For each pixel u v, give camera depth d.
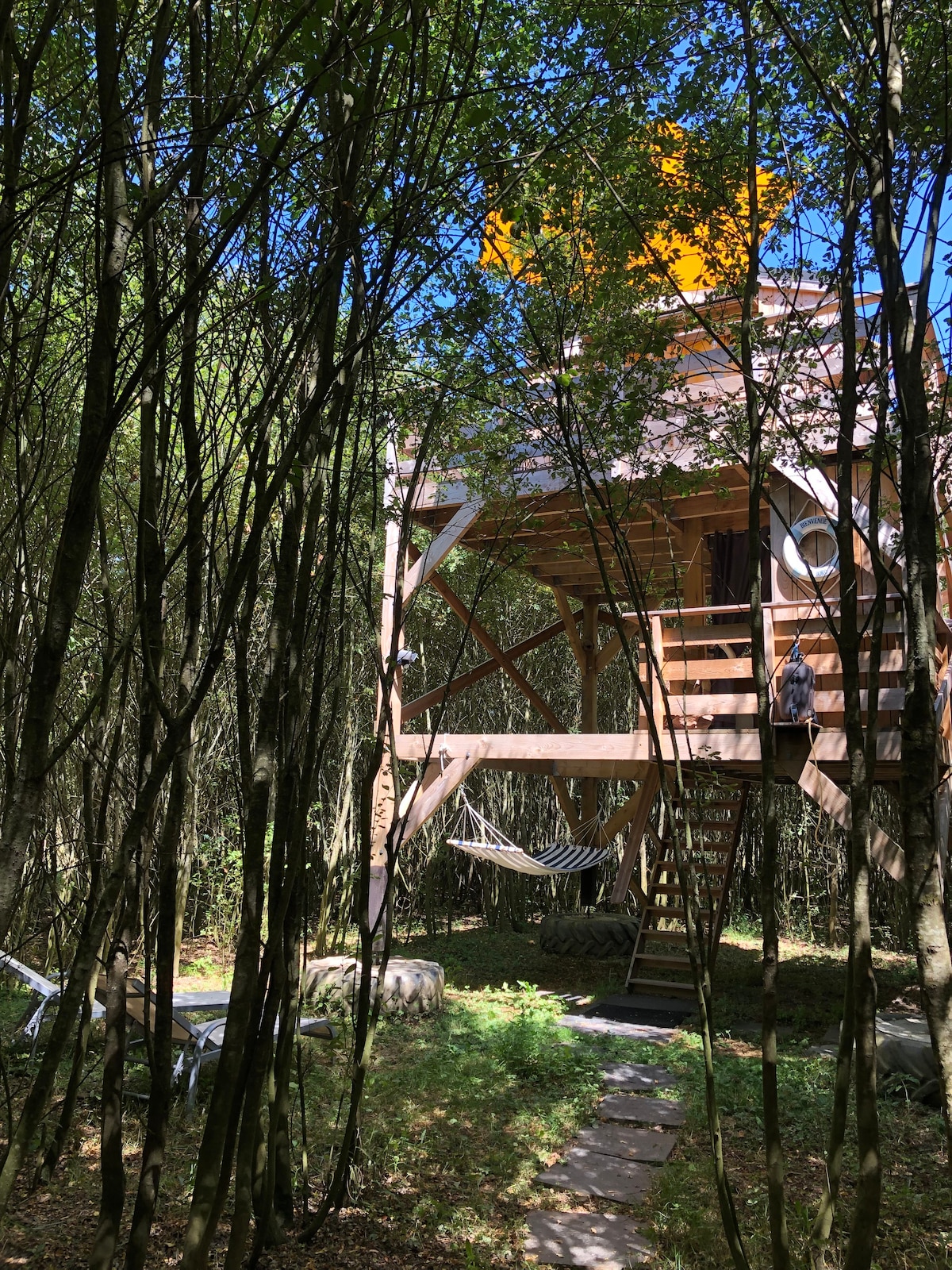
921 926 2.03
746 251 3.43
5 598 2.87
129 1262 2.25
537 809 12.37
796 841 11.02
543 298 3.73
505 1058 5.38
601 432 3.76
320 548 3.37
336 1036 5.43
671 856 9.21
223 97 1.85
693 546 8.18
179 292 2.53
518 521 4.22
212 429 2.72
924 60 2.76
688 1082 5.14
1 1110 4.12
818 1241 2.33
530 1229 3.29
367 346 2.98
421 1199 3.46
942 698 5.80
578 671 13.11
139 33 2.41
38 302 3.21
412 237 2.52
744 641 6.90
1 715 2.60
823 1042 6.18
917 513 2.16
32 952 7.07
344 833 9.10
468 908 12.70
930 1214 3.37
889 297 2.26
